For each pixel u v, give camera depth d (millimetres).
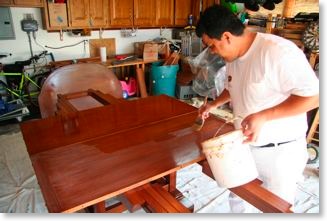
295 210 1860
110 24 3611
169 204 965
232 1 2971
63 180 916
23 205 1914
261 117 959
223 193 2041
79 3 3277
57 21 3197
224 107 3355
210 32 1017
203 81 3656
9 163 2416
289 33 2994
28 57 3443
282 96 1094
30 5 2992
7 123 3227
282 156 1223
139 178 927
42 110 1979
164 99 1778
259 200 967
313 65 2711
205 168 1120
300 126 1214
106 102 1777
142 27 4090
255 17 3473
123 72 4172
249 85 1131
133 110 1588
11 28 3219
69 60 3621
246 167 939
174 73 3881
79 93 1968
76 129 1332
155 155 1077
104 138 1230
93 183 898
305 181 2182
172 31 4656
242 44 1102
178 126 1356
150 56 3932
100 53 3762
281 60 991
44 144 1179
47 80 1982
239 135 918
